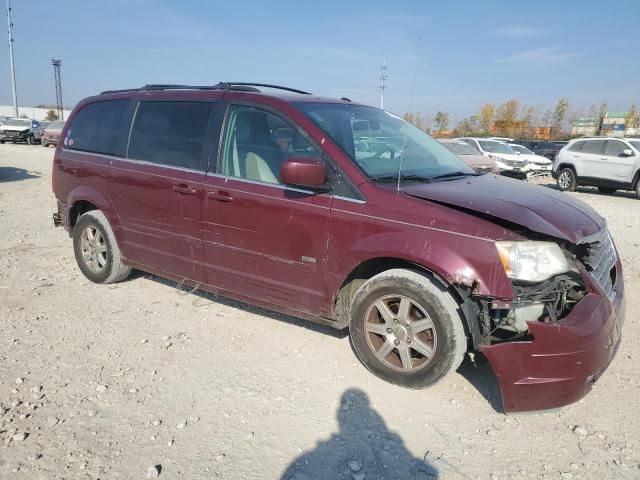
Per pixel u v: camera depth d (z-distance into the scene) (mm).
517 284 2975
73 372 3578
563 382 2875
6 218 8859
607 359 3031
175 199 4328
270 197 3756
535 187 3986
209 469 2668
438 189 3443
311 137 3686
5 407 3145
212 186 4074
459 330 3117
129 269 5230
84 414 3096
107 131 5094
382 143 4008
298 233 3641
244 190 3893
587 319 2906
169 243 4496
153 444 2846
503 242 2947
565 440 2945
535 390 2918
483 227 3016
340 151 3568
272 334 4211
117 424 3012
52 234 7652
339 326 3717
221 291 4254
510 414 3172
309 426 3033
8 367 3625
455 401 3295
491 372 3650
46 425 2984
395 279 3283
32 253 6543
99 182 5016
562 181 17172
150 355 3842
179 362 3742
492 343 3129
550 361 2867
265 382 3488
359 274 3572
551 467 2725
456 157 4605
